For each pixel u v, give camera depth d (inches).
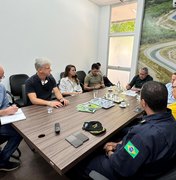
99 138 44.1
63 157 35.6
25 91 75.8
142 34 150.0
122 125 53.3
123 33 167.3
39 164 69.2
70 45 152.7
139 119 64.8
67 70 116.5
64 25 142.4
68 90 114.9
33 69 126.4
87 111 64.3
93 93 97.5
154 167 32.1
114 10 170.2
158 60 144.4
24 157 73.6
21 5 109.6
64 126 50.6
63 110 65.1
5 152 62.7
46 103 69.8
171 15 131.6
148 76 124.3
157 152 30.7
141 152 30.8
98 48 189.5
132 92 102.5
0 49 104.4
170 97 80.7
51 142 41.3
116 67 180.9
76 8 149.6
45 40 129.9
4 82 110.3
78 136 44.2
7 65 110.1
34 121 53.6
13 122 52.3
